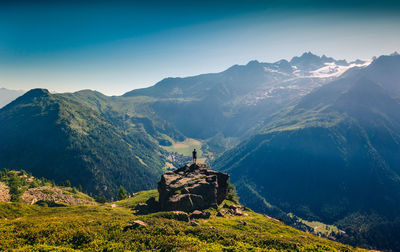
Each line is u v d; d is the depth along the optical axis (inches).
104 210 2746.1
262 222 2527.1
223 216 2509.8
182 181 2797.7
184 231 1676.9
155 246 1390.3
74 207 3523.6
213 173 3159.5
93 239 1440.7
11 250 1188.5
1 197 5300.2
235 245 1524.4
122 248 1344.7
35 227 1541.6
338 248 1736.0
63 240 1396.4
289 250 1549.0
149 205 2723.9
